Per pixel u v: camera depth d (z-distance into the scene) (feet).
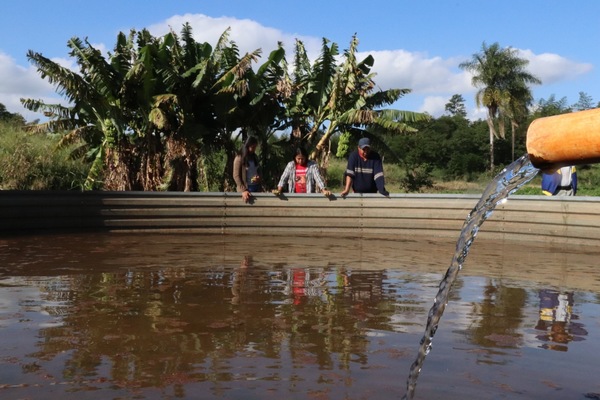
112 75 55.06
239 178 35.88
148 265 20.62
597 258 24.26
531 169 6.82
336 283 17.19
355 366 9.32
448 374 9.02
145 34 59.98
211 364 9.36
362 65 62.75
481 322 12.47
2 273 18.52
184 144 57.26
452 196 33.78
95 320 12.20
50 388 8.21
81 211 34.32
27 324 11.80
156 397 7.93
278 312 13.15
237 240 31.04
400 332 11.47
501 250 27.30
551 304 14.46
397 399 7.93
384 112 63.00
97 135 59.82
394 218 35.12
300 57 66.18
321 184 36.45
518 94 178.09
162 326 11.75
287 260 22.57
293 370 9.10
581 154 4.99
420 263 22.12
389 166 131.13
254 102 59.26
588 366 9.50
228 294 15.24
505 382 8.70
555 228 30.50
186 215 35.32
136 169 58.39
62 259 22.09
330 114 62.08
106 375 8.79
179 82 56.49
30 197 32.99
